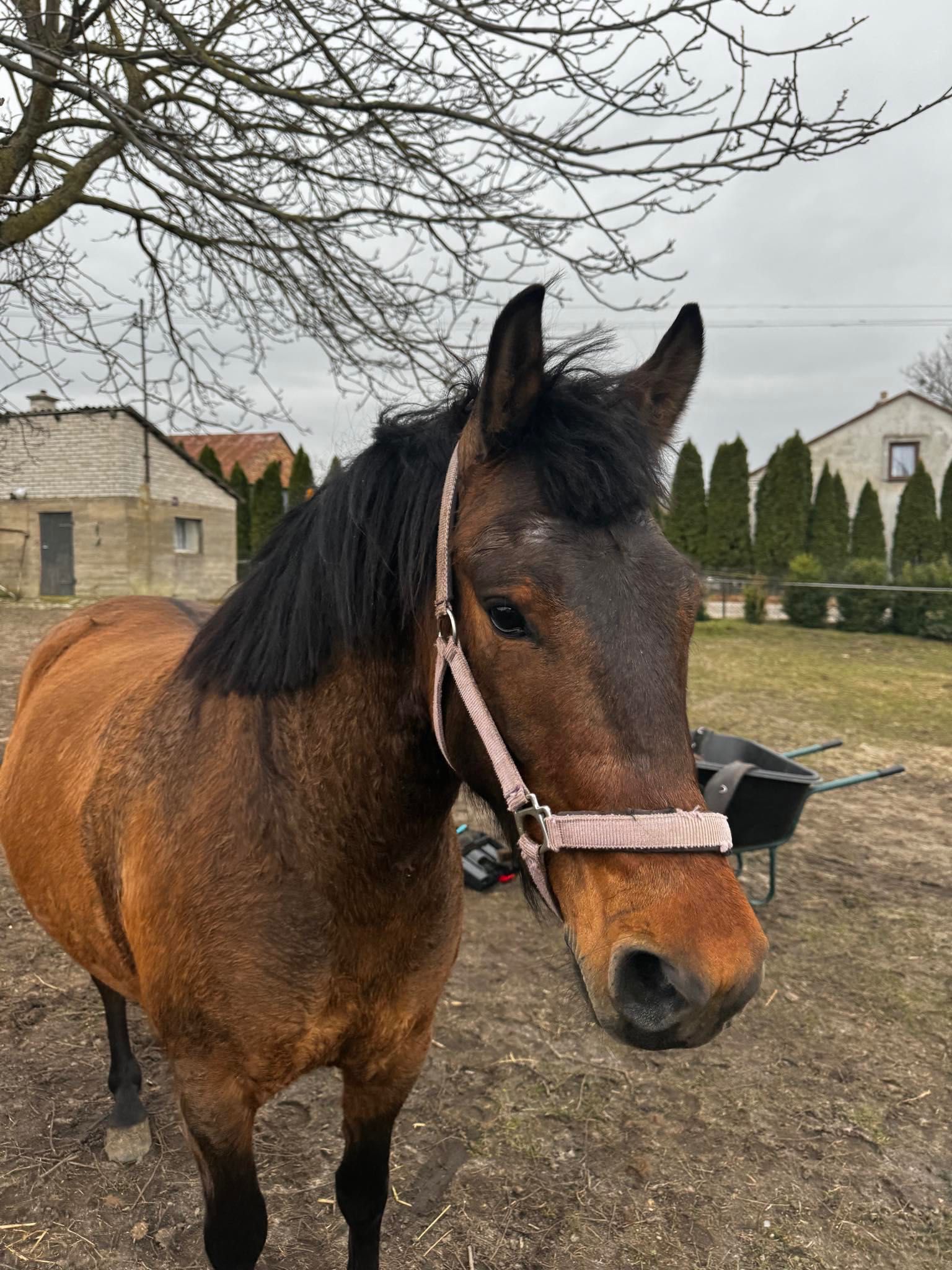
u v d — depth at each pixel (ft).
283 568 4.99
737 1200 7.25
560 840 3.46
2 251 13.89
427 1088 8.55
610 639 3.46
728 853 3.53
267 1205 6.98
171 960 4.65
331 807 4.49
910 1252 6.80
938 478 89.30
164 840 4.82
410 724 4.42
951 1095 8.76
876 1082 8.93
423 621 4.24
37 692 8.19
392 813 4.50
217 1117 4.65
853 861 15.52
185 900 4.60
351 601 4.43
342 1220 6.89
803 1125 8.23
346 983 4.66
